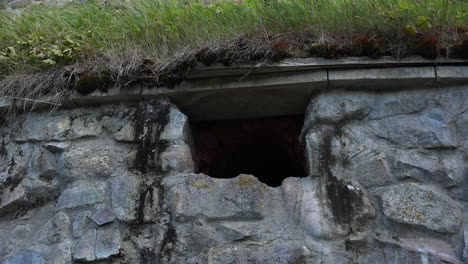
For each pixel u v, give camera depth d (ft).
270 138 8.86
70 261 6.40
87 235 6.53
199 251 6.29
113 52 7.61
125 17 8.42
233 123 8.44
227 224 6.39
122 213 6.60
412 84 6.93
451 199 6.36
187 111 7.76
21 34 8.61
